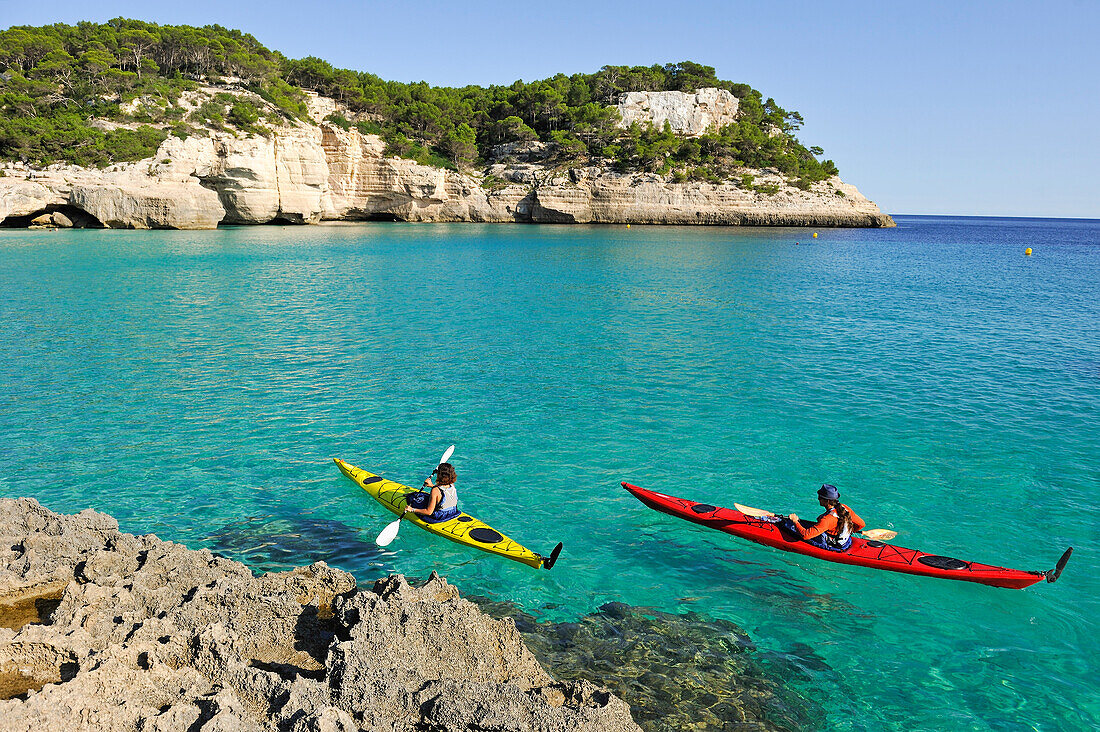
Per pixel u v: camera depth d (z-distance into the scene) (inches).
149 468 455.8
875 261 2176.4
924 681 266.5
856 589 333.7
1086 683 266.7
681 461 485.4
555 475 460.4
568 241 2593.5
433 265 1708.9
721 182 3946.9
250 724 182.9
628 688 250.4
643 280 1505.9
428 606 244.7
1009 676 270.4
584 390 652.7
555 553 329.7
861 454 500.1
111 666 198.4
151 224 2501.2
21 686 208.4
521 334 907.4
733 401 623.2
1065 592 331.3
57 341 807.7
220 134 2704.2
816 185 4402.1
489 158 4170.8
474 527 378.0
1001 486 446.9
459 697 200.4
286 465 466.6
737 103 4970.5
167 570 279.3
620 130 4220.0
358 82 3828.7
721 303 1203.9
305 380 669.9
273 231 2689.5
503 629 252.4
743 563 357.1
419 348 815.1
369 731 189.3
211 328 901.2
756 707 245.0
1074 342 906.7
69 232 2272.4
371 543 367.2
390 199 3449.8
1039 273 1929.1
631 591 327.0
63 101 2810.0
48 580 276.7
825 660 277.6
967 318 1090.1
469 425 552.1
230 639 231.0
